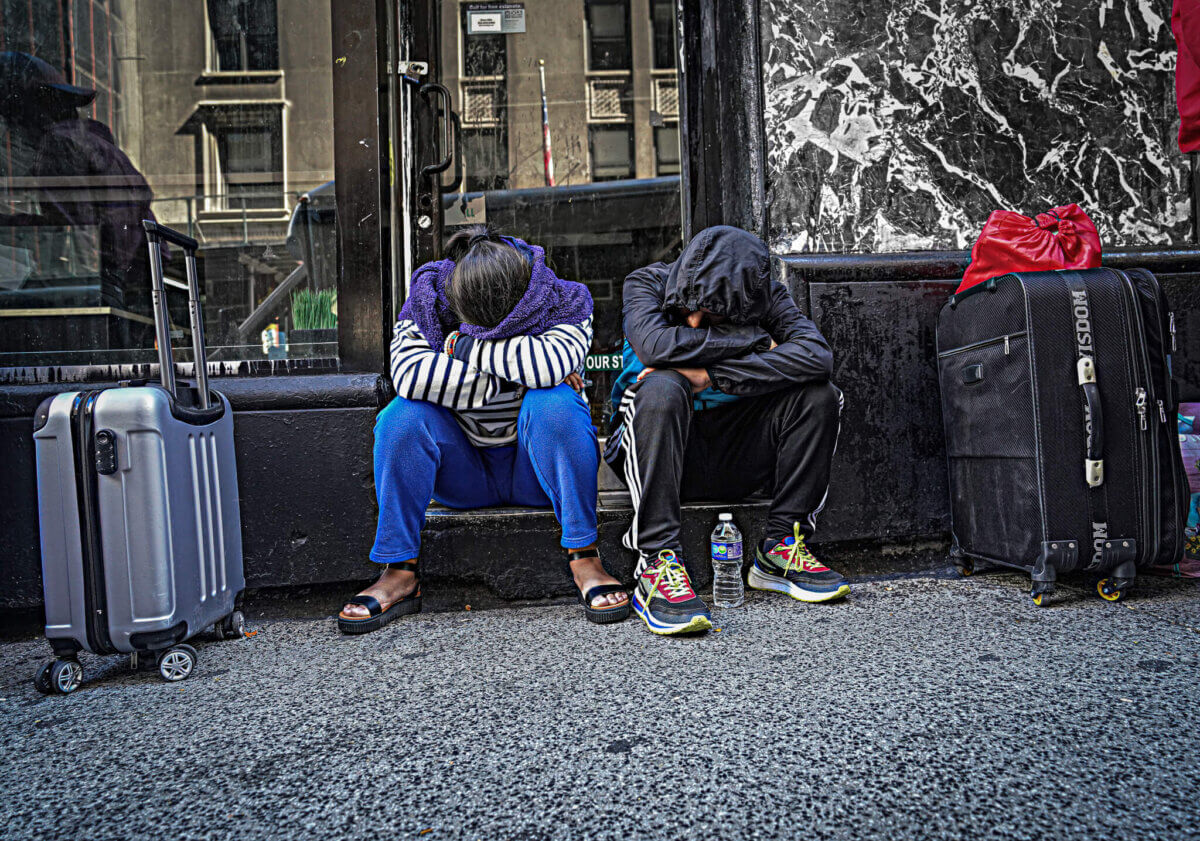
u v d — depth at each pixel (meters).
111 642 1.39
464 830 0.85
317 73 2.23
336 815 0.89
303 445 1.97
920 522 2.12
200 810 0.92
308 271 2.23
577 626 1.70
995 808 0.85
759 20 2.21
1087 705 1.12
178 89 2.24
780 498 1.85
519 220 2.70
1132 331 1.67
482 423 1.82
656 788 0.92
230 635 1.75
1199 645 1.39
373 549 1.79
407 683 1.36
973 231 2.26
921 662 1.34
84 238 2.20
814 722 1.10
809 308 2.10
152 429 1.40
